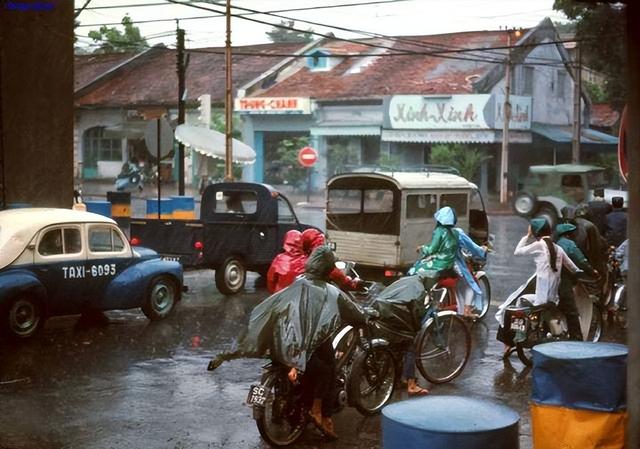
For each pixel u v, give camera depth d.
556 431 5.77
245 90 48.69
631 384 4.63
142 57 55.81
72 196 18.08
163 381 9.45
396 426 4.51
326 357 7.41
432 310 9.29
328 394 7.42
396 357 8.55
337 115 45.53
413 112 42.75
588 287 12.20
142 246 15.45
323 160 45.75
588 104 51.59
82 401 8.63
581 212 12.95
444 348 9.42
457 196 15.49
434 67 45.78
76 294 11.96
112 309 12.44
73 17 17.94
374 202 15.21
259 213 16.34
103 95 53.22
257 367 10.18
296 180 45.97
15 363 10.15
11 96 17.17
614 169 46.00
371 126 44.03
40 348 10.96
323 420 7.47
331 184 15.59
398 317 8.36
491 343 11.67
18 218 11.64
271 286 10.65
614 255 13.63
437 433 4.36
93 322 12.82
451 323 9.61
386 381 8.52
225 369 10.05
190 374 9.77
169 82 52.69
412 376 8.89
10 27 17.12
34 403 8.53
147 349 11.02
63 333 11.96
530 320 10.16
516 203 31.00
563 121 48.81
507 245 23.80
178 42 32.12
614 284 13.54
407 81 44.91
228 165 29.61
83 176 53.00
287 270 10.48
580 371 5.67
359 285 8.66
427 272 9.30
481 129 41.41
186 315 13.48
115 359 10.44
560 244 10.47
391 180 14.66
